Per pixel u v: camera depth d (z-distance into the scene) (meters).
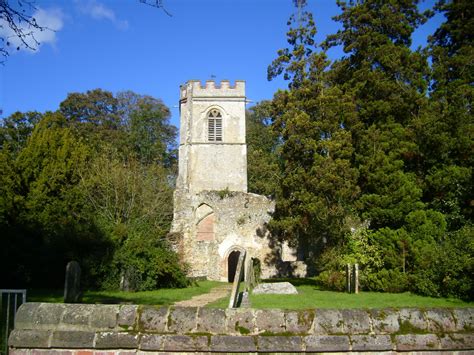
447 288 15.06
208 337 3.66
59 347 3.68
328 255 20.89
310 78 24.44
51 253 19.03
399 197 19.12
